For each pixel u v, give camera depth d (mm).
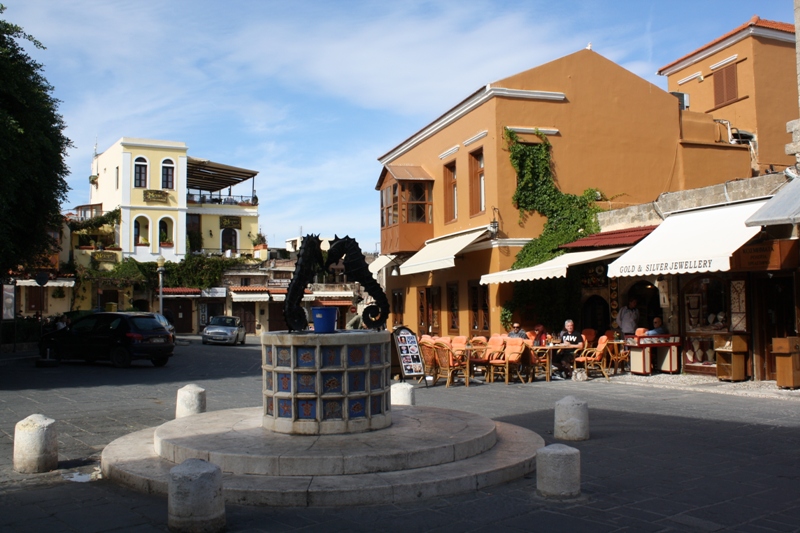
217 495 5246
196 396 9734
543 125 21078
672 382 14906
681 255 14125
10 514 5727
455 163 23688
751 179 14867
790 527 5199
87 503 6051
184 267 49719
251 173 55469
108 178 52531
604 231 19688
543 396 13281
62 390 14453
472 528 5250
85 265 46031
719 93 26203
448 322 24328
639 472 6910
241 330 37438
